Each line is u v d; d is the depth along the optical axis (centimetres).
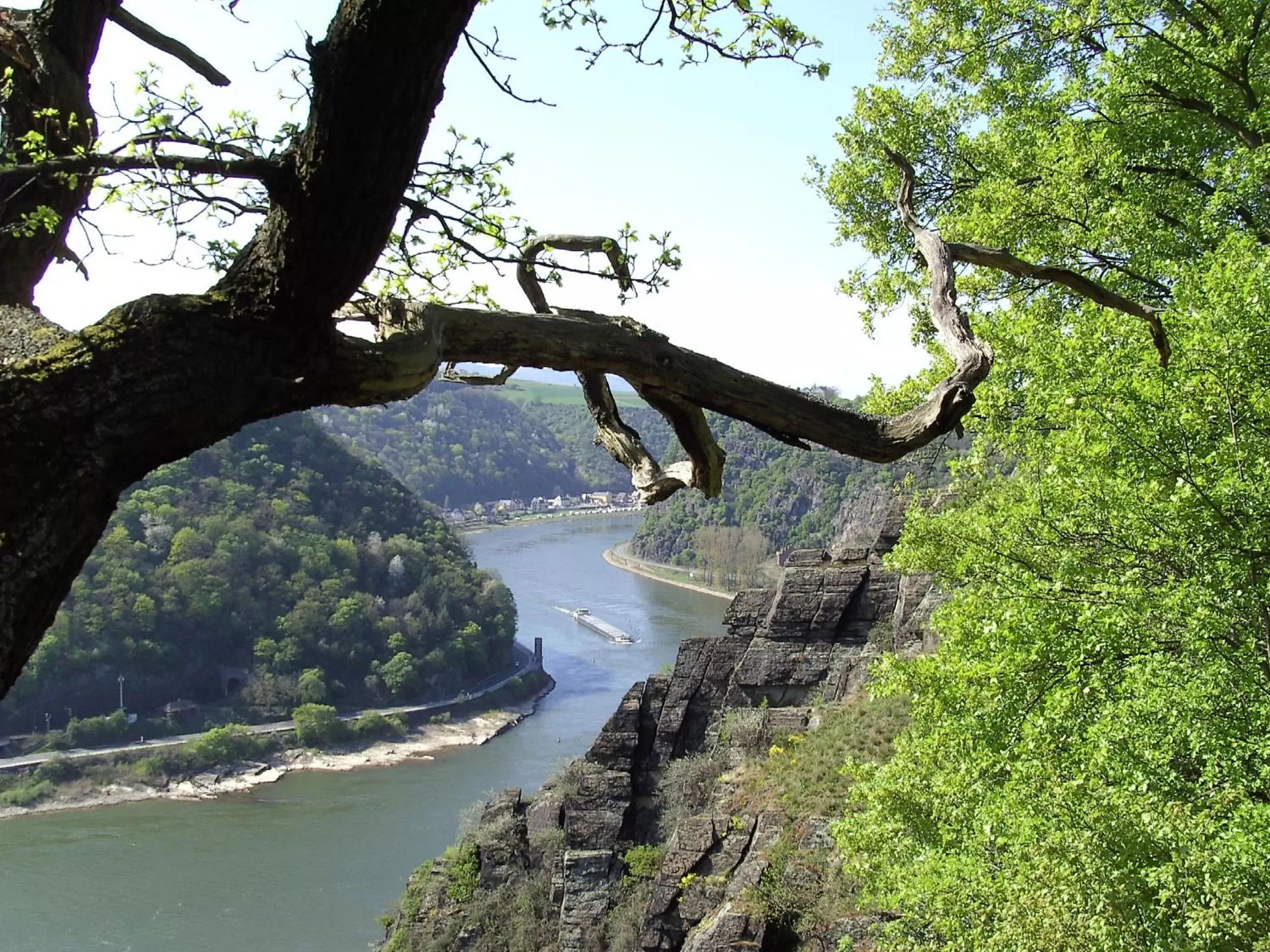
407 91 298
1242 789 998
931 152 2025
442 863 2920
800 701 2816
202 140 347
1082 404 1228
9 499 287
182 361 305
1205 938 903
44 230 392
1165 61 1563
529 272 449
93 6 418
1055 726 1169
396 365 338
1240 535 1085
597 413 445
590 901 2589
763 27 384
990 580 1383
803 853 2072
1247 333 1118
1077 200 1552
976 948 1139
